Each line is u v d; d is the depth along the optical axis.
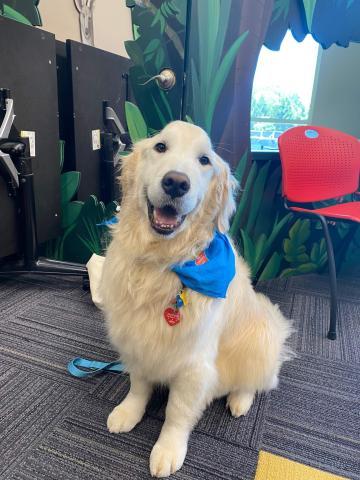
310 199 2.21
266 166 2.29
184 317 1.00
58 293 2.07
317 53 2.97
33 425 1.20
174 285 1.01
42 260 2.13
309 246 2.62
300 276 2.69
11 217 1.92
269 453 1.18
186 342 1.02
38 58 1.78
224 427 1.26
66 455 1.10
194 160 1.00
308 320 2.08
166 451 1.08
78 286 2.16
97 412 1.27
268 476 1.10
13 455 1.09
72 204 2.25
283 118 3.06
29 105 1.78
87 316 1.86
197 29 1.88
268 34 2.07
